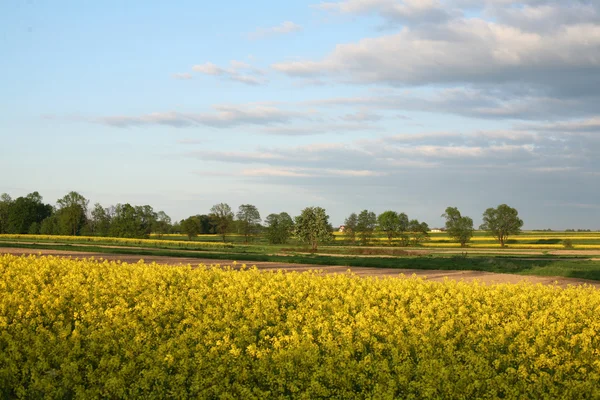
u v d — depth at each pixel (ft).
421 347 41.22
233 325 49.88
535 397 34.86
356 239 402.11
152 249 206.59
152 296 63.26
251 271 83.46
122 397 35.53
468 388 34.76
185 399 34.99
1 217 451.12
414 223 387.14
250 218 408.05
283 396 35.17
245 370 37.99
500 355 41.45
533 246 361.30
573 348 45.14
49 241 297.33
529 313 59.88
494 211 386.11
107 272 82.99
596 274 119.75
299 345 42.93
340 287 70.28
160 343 44.70
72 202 417.49
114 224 371.76
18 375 37.14
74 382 36.52
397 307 58.44
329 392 35.29
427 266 140.05
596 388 35.37
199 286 71.36
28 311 53.78
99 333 45.03
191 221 398.21
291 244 344.28
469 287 69.87
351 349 41.75
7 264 90.79
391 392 34.09
